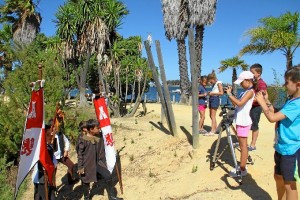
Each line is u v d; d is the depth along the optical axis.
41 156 5.50
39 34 24.09
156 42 8.09
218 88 7.77
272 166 6.38
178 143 8.02
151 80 21.72
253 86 5.63
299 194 5.37
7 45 10.56
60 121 7.19
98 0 16.09
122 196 6.65
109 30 16.17
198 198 5.64
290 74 3.92
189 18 21.66
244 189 5.71
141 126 10.16
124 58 16.67
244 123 5.59
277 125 4.19
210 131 8.59
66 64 18.77
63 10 17.91
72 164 7.36
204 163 6.84
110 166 6.78
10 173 8.77
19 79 9.92
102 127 6.86
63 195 7.44
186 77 22.97
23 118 9.59
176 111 15.09
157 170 7.17
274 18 15.98
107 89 14.64
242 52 16.84
